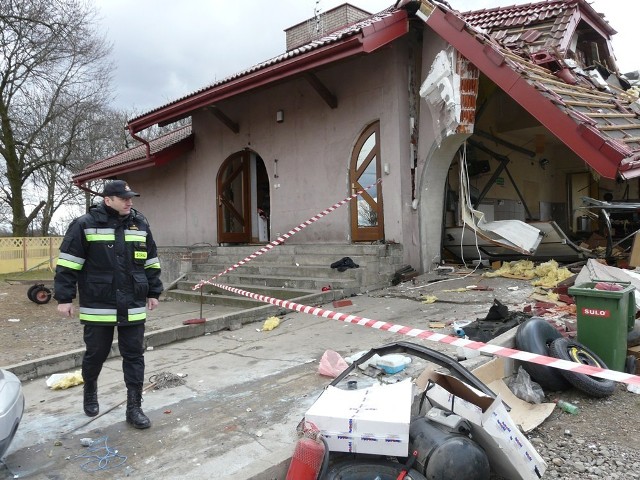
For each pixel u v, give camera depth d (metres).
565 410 4.31
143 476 3.24
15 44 23.47
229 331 7.38
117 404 4.53
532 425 4.00
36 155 27.52
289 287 9.97
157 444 3.68
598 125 8.17
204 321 7.27
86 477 3.26
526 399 4.43
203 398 4.57
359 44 8.86
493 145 12.64
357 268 9.41
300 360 5.52
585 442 3.79
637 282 6.36
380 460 2.93
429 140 9.92
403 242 9.98
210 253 13.10
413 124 10.19
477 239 10.12
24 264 23.53
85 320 3.90
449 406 3.14
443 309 7.32
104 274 3.89
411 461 2.85
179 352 6.36
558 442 3.81
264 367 5.40
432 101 9.53
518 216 13.47
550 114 7.81
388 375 4.64
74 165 28.83
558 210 15.38
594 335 4.89
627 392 4.66
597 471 3.39
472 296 7.91
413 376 4.56
